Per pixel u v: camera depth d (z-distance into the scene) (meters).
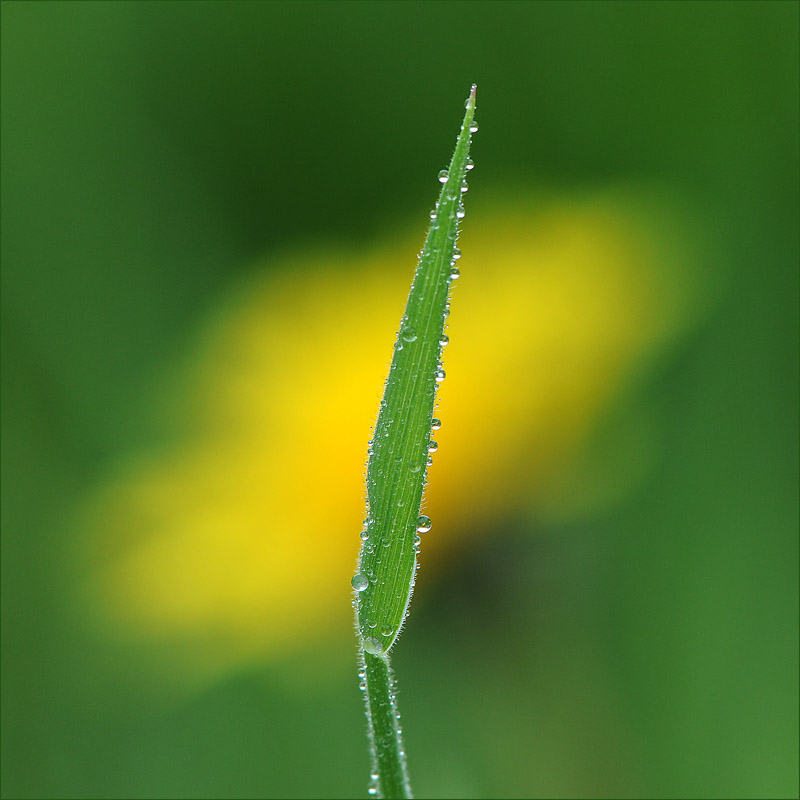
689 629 0.40
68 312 0.49
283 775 0.42
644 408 0.39
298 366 0.39
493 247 0.40
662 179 0.47
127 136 0.50
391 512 0.32
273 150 0.49
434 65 0.49
